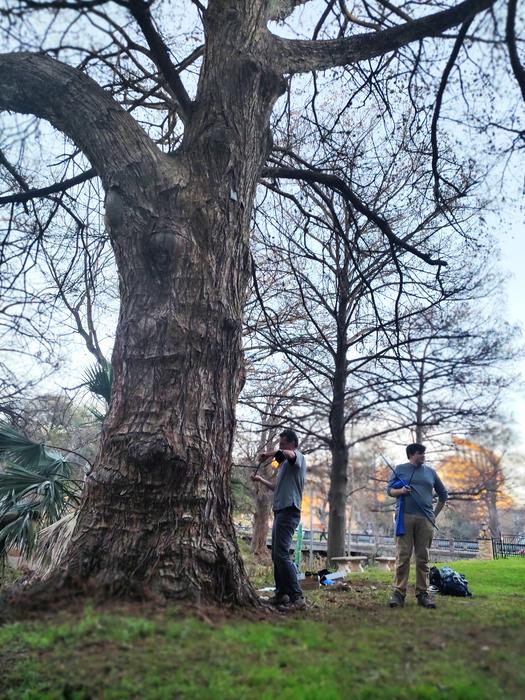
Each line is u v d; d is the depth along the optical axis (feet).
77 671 12.14
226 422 19.06
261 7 23.79
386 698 10.48
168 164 21.01
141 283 19.66
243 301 21.24
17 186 32.60
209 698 10.63
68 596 15.94
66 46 20.56
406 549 21.48
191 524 17.20
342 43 25.49
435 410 57.88
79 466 33.27
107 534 16.96
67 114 21.58
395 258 34.35
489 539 80.07
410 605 21.26
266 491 84.33
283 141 37.68
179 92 22.49
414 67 28.40
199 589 16.49
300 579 30.22
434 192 32.96
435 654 12.90
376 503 156.97
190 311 19.07
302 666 11.99
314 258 49.78
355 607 20.61
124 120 21.40
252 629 14.53
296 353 52.95
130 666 12.09
